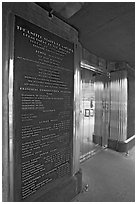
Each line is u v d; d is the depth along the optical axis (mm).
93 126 4801
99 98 4973
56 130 2154
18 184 1617
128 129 5129
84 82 4344
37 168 1851
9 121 1545
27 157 1725
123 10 2150
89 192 2602
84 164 3844
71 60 2467
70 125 2461
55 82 2127
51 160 2064
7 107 1556
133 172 3414
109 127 5215
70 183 2367
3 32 1544
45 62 1960
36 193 1833
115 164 3859
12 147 1559
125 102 4852
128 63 5176
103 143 5102
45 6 2014
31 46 1773
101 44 3488
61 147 2252
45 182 1961
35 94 1821
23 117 1679
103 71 4711
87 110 4582
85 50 3863
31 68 1769
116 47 3668
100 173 3354
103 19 2406
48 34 2012
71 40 2531
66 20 2426
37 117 1849
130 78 5430
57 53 2162
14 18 1589
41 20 1941
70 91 2453
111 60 4875
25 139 1702
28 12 1778
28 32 1738
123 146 4770
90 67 4043
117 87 5027
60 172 2225
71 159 2488
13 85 1572
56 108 2150
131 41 3291
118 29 2744
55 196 2059
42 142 1922
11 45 1559
